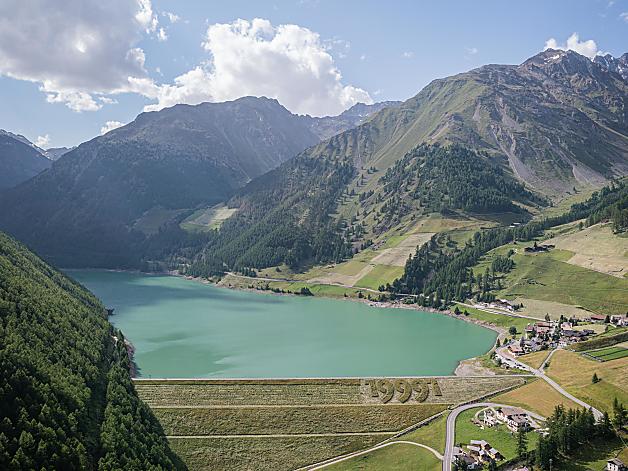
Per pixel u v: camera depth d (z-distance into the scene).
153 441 112.81
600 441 119.19
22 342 115.56
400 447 129.25
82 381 120.25
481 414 144.12
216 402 154.00
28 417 95.31
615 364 168.50
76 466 92.50
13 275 159.38
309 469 123.25
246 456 128.50
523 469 111.06
